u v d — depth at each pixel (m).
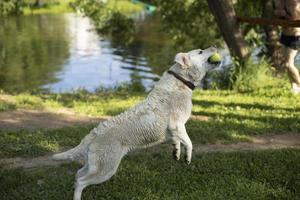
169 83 3.87
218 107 6.98
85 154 3.77
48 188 4.32
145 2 25.92
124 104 7.24
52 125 6.19
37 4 31.27
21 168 4.75
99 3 13.60
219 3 8.92
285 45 7.73
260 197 4.09
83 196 4.14
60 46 18.50
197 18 12.18
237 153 5.02
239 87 8.61
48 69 14.24
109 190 4.26
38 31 22.45
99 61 15.55
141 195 4.16
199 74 3.89
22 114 6.70
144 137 3.81
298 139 5.61
